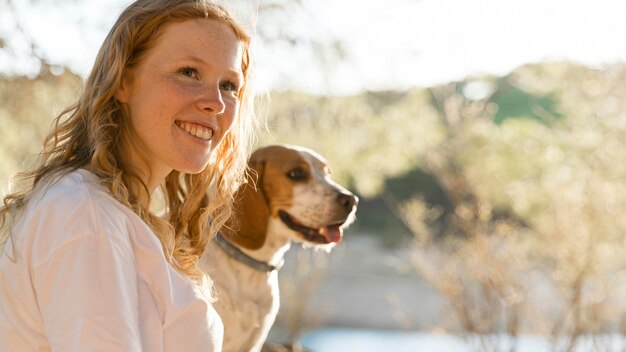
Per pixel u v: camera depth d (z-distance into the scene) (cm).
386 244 1773
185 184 194
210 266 322
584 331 593
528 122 813
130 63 155
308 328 762
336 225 373
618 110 727
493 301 613
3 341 137
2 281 138
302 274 775
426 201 1689
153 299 141
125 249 136
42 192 141
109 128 154
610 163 671
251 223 341
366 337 1223
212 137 158
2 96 580
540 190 704
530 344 625
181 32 154
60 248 130
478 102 809
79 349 126
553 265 636
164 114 152
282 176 366
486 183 727
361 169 764
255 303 332
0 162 568
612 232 618
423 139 768
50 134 161
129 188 153
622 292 632
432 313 1302
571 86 758
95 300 128
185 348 143
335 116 723
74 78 567
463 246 632
